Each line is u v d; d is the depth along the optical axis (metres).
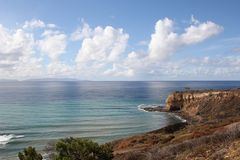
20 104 150.75
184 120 95.44
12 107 136.88
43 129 78.12
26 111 121.19
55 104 150.25
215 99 105.44
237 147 12.81
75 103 155.25
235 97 102.06
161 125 85.38
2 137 66.44
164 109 118.69
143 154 18.27
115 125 85.19
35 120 95.50
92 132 73.69
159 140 41.47
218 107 100.56
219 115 94.50
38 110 124.56
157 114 109.44
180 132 50.72
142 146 39.41
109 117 102.62
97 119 97.88
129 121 93.00
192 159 13.47
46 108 132.25
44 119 97.94
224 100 102.75
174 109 116.81
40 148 53.19
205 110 103.38
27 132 73.44
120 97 195.88
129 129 78.44
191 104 111.31
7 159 46.81
